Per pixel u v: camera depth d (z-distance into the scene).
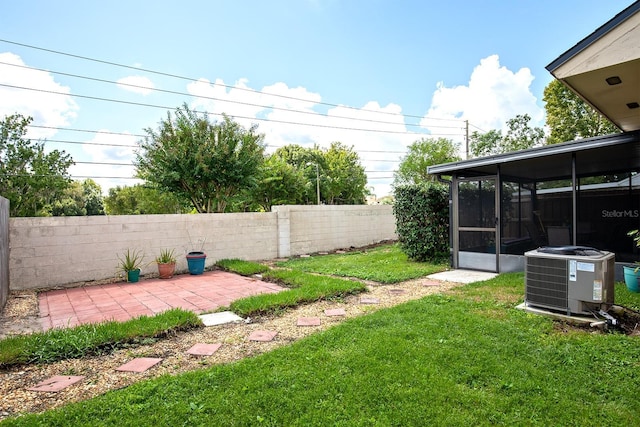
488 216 7.28
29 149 17.27
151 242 8.19
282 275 7.05
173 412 2.31
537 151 6.12
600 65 3.31
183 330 4.10
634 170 6.95
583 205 7.45
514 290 5.32
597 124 16.36
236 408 2.34
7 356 3.17
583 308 3.83
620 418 2.18
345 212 12.73
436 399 2.40
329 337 3.58
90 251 7.36
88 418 2.27
